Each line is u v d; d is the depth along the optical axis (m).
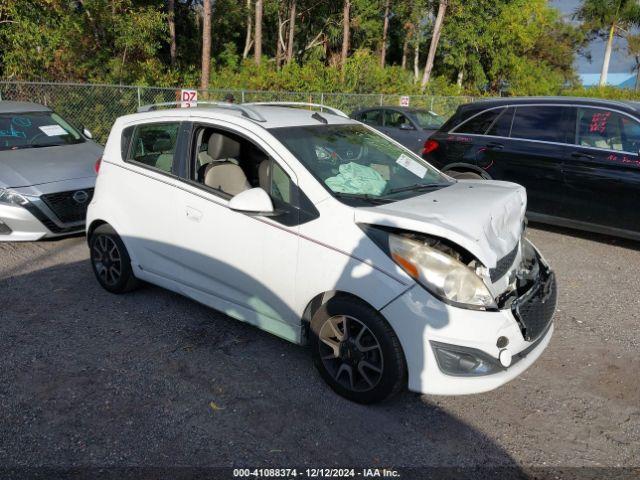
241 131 3.86
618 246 6.84
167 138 4.31
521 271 3.55
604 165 6.41
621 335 4.41
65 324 4.40
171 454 2.90
